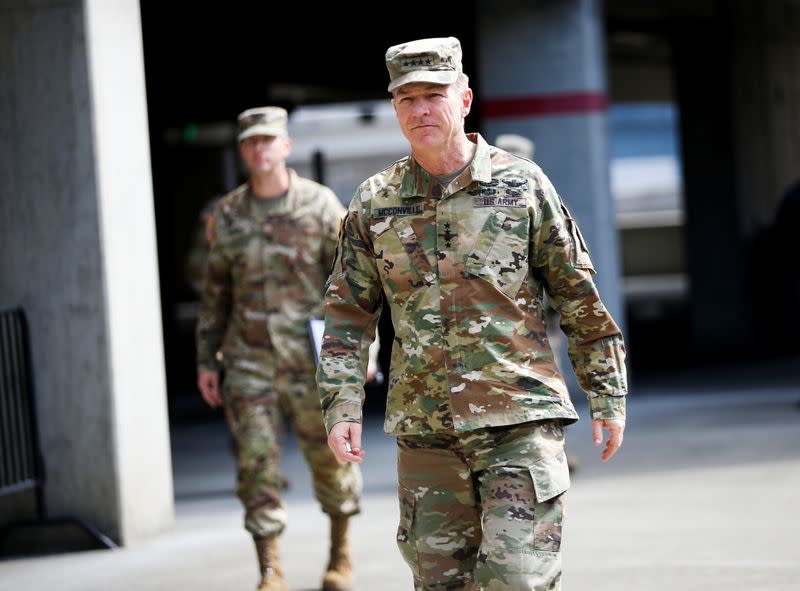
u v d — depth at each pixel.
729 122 44.62
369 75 49.97
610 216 32.69
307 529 18.59
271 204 14.57
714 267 45.19
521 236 9.29
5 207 18.05
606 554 15.77
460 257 9.27
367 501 20.64
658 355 46.44
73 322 17.91
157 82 47.09
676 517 18.02
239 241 14.50
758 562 14.89
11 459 17.80
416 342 9.34
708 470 22.05
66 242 17.84
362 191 9.64
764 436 25.64
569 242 9.38
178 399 38.47
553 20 32.22
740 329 45.09
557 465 9.13
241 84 48.81
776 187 48.22
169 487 19.00
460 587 9.42
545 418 9.12
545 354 9.34
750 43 46.19
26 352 17.92
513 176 9.37
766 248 46.25
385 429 9.57
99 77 17.70
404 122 9.21
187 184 80.94
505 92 32.62
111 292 17.81
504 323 9.23
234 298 14.63
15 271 18.03
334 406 9.55
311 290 14.54
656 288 89.00
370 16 45.62
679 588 13.84
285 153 14.62
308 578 15.31
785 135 49.25
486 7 32.69
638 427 28.23
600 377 9.45
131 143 18.31
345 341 9.70
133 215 18.34
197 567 16.33
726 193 44.78
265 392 14.32
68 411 17.98
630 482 21.31
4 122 17.95
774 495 19.34
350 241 9.70
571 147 32.31
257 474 14.12
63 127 17.75
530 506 8.96
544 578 8.84
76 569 16.64
